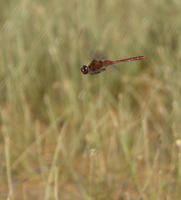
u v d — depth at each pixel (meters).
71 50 12.84
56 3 14.31
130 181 8.41
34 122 11.35
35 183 8.57
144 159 9.23
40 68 12.96
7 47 12.85
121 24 14.17
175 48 13.59
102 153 9.07
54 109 11.41
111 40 13.31
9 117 10.90
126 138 9.38
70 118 10.64
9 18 13.70
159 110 10.75
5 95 12.24
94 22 13.69
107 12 14.66
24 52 12.82
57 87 12.20
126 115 10.34
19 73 12.05
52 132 10.21
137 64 13.20
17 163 9.12
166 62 11.68
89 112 10.20
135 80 12.27
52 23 13.80
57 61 12.35
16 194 8.17
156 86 11.15
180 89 10.52
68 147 9.81
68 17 14.01
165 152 9.30
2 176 8.72
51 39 12.93
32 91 12.26
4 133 9.81
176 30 13.67
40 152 9.34
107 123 10.19
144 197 7.60
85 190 8.24
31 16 13.96
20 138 10.18
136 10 14.75
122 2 15.14
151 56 13.19
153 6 14.74
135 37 13.69
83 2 14.28
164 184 8.19
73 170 8.67
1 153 9.52
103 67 5.88
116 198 8.00
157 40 13.42
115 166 8.89
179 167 8.16
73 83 12.11
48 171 8.80
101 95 10.90
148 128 10.49
